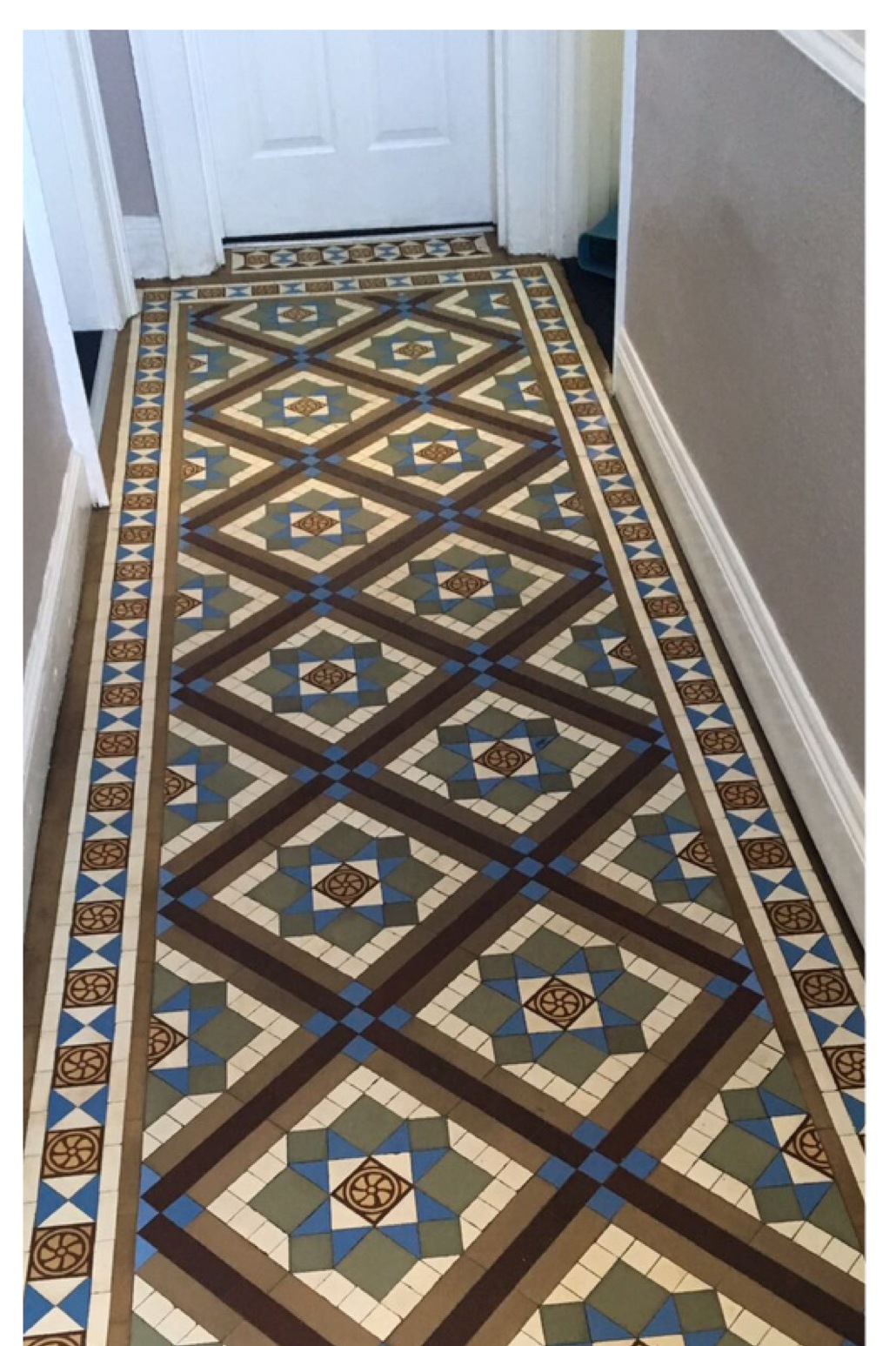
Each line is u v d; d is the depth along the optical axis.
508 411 4.05
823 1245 1.99
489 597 3.32
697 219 3.14
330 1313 1.94
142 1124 2.20
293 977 2.43
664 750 2.87
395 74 4.79
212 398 4.16
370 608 3.30
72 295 4.46
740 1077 2.23
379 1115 2.20
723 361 3.04
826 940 2.45
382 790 2.80
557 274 4.84
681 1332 1.90
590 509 3.62
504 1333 1.91
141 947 2.50
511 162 4.76
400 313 4.60
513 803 2.76
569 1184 2.09
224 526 3.60
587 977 2.40
